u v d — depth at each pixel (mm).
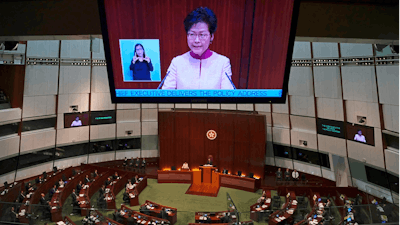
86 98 17141
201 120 16250
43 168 15875
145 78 6629
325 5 7129
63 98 16359
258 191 14414
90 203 11711
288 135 16406
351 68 12977
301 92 15328
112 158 18234
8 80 14453
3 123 13953
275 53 6355
